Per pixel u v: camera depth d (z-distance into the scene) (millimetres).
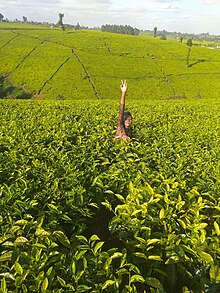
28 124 4941
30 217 1824
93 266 1512
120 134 3918
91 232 2215
